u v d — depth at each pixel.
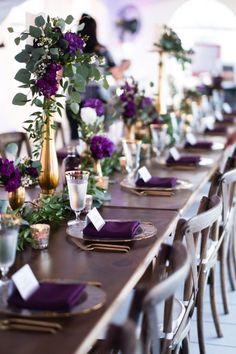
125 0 10.12
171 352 2.09
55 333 1.39
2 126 5.82
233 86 10.71
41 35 2.41
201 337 2.87
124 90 4.07
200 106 6.66
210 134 5.85
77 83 2.46
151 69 10.16
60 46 2.40
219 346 3.21
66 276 1.81
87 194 2.71
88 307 1.51
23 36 2.44
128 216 2.57
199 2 10.52
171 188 3.07
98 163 3.11
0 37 5.89
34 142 2.68
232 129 6.30
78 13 9.02
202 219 2.05
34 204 2.48
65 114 5.41
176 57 4.78
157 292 1.36
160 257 1.79
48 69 2.41
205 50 7.79
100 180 2.94
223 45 11.17
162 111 4.67
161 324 2.14
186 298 2.29
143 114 4.18
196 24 10.70
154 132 4.26
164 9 10.26
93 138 3.07
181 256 1.63
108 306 1.55
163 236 2.27
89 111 3.13
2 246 1.69
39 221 2.41
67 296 1.52
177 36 4.75
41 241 2.08
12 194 2.30
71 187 2.36
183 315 2.23
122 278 1.79
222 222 3.16
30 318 1.46
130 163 3.37
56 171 2.63
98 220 2.26
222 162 4.41
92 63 2.52
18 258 1.99
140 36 10.23
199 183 3.30
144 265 1.96
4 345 1.33
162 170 3.74
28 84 2.45
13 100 2.51
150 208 2.73
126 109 4.05
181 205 2.78
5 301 1.55
